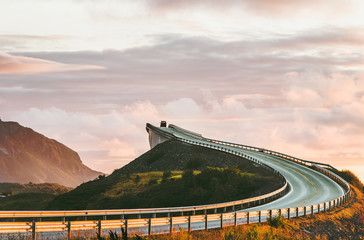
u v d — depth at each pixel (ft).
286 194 238.89
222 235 106.32
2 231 73.61
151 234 94.17
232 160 392.06
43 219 156.35
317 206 171.63
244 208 192.03
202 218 109.40
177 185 303.27
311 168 332.60
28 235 81.20
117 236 83.66
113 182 350.02
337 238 148.97
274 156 392.68
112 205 296.71
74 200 323.98
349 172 314.76
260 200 212.64
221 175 303.89
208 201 269.44
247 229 114.73
